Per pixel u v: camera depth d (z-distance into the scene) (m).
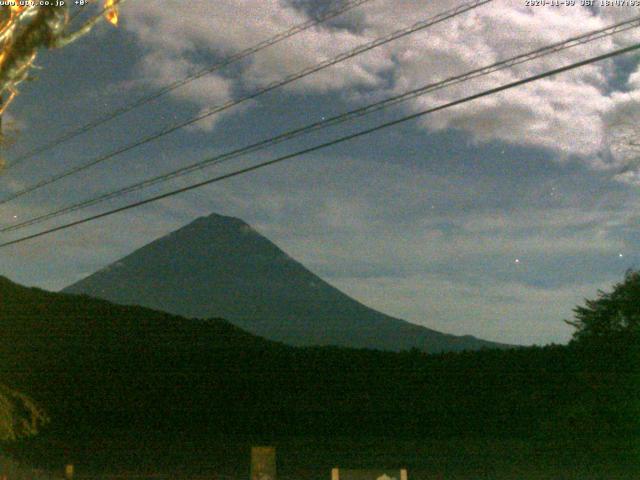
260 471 16.23
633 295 31.78
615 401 27.05
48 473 21.75
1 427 20.80
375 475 13.70
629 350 29.23
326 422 34.47
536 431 28.97
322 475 23.39
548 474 22.06
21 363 38.91
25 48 6.43
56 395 36.53
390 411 33.81
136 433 34.12
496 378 32.88
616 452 25.31
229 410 36.19
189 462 26.75
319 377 36.47
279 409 35.53
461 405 32.94
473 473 22.75
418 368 34.84
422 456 27.05
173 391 37.38
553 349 32.03
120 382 37.84
